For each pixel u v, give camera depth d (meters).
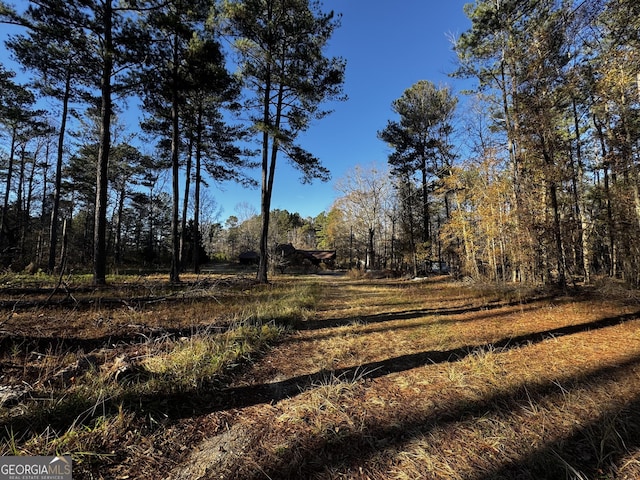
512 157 11.09
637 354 3.73
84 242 26.95
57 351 3.58
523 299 8.40
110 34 8.92
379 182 30.53
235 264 42.25
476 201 14.27
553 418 2.39
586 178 14.32
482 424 2.33
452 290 11.56
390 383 3.15
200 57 9.91
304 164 13.57
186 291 8.02
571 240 9.73
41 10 8.12
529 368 3.39
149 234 36.50
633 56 6.75
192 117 16.42
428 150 18.64
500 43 10.79
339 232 44.72
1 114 15.60
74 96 14.83
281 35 12.27
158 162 18.88
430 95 17.91
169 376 2.98
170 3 9.67
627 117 8.55
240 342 4.24
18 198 25.53
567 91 8.64
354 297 10.25
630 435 2.16
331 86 12.64
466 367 3.49
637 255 9.06
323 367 3.59
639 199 8.96
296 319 6.17
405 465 1.92
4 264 13.14
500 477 1.79
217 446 2.12
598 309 6.52
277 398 2.86
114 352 3.69
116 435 2.13
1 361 3.15
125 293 7.88
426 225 19.81
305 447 2.11
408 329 5.37
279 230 59.47
